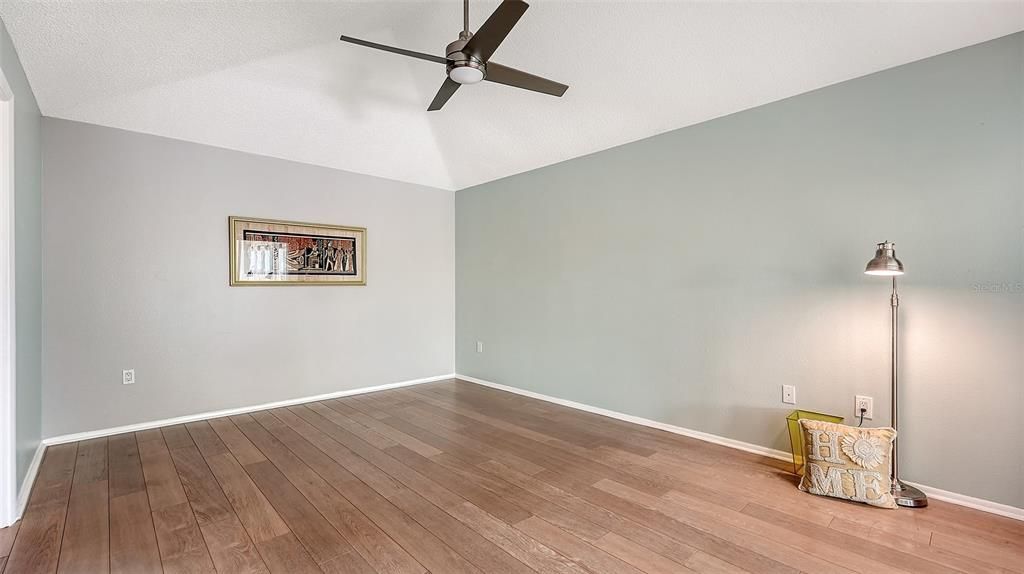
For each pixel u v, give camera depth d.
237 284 4.07
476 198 5.39
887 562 1.89
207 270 3.94
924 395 2.51
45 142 3.25
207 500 2.45
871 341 2.67
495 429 3.67
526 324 4.79
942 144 2.44
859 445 2.41
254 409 4.19
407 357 5.27
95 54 2.87
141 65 3.06
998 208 2.29
